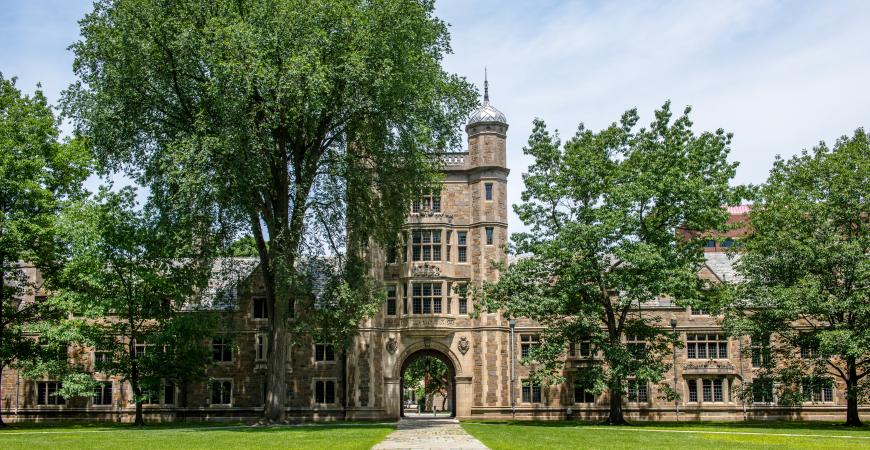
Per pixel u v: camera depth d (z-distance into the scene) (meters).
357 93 34.09
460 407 49.41
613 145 41.59
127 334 44.03
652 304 52.00
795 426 37.91
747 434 30.61
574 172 39.94
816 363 39.78
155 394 41.84
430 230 50.78
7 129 40.88
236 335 51.44
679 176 38.53
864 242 39.31
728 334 41.31
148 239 39.38
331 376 50.03
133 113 35.03
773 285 40.16
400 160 37.44
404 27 34.56
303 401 49.75
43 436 29.55
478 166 51.12
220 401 50.97
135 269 40.75
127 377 42.06
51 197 41.31
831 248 38.84
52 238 40.75
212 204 34.62
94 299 40.16
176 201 33.34
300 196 35.06
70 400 51.69
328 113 34.78
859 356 36.94
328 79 33.16
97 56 34.97
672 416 50.44
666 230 40.50
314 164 37.44
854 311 37.09
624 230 38.41
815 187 43.16
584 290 39.00
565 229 38.69
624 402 50.75
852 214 40.62
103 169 37.22
